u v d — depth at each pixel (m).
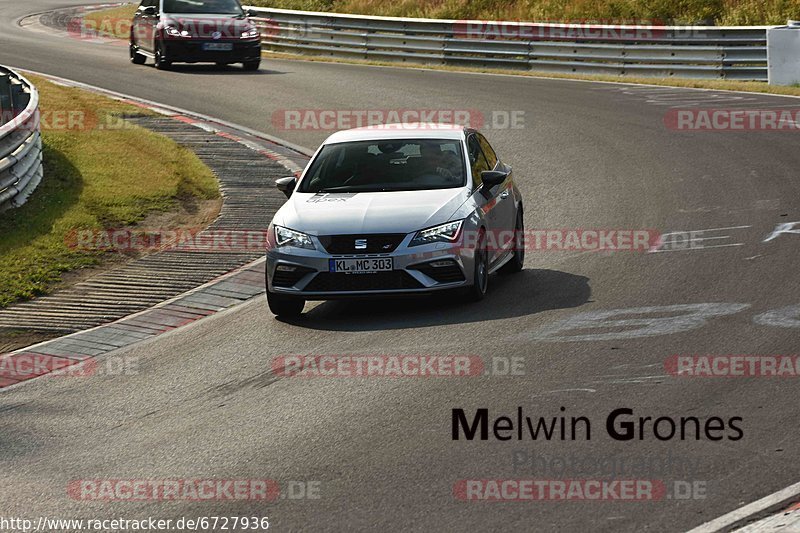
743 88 89.75
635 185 57.31
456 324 34.62
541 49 107.38
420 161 39.84
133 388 30.16
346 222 36.50
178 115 78.88
